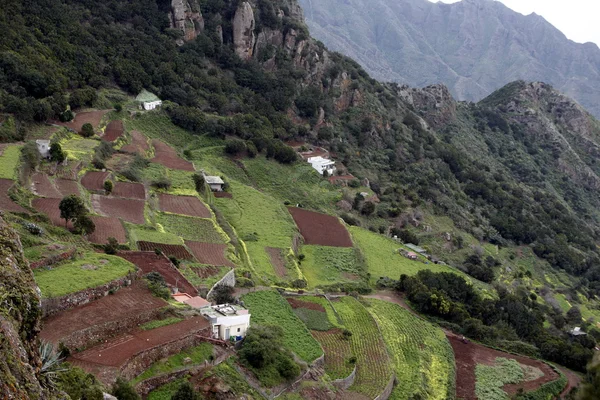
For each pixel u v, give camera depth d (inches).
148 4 5570.9
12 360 829.2
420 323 2930.6
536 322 3479.3
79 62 4414.4
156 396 1520.7
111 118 4153.5
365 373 2186.3
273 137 5132.9
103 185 2989.7
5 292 981.8
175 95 4840.1
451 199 5718.5
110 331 1668.3
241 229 3356.3
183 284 2190.0
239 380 1710.1
